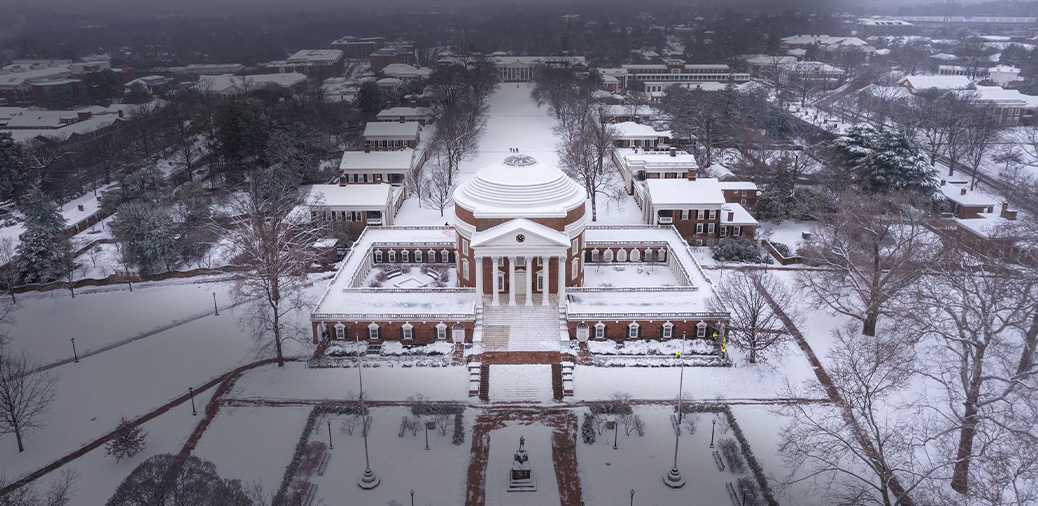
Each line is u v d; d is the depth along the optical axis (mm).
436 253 119188
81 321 101812
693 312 92125
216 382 84812
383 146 187375
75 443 73750
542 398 80500
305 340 93500
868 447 60875
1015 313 67938
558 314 94750
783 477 67500
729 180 153000
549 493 65625
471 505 64188
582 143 152250
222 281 113375
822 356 88125
